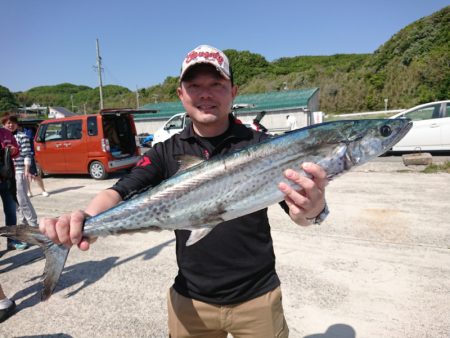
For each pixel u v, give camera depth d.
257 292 1.89
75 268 4.61
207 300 1.90
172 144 2.12
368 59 60.72
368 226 5.45
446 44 48.00
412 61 49.97
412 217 5.73
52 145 12.12
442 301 3.37
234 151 1.93
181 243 1.98
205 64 1.85
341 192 7.65
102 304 3.69
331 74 61.16
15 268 4.74
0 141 5.30
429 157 10.02
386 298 3.48
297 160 1.91
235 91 2.09
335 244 4.84
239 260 1.86
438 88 43.41
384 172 9.69
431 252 4.41
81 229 1.69
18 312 3.63
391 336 2.95
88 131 11.51
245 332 1.91
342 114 46.38
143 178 2.01
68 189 10.21
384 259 4.29
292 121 23.64
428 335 2.93
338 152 1.96
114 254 4.99
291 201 1.65
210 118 1.94
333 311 3.33
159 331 3.20
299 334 3.04
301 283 3.85
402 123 2.08
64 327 3.33
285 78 64.62
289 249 4.75
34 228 1.86
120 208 1.87
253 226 1.89
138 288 3.98
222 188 1.89
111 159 11.50
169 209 1.90
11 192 5.31
